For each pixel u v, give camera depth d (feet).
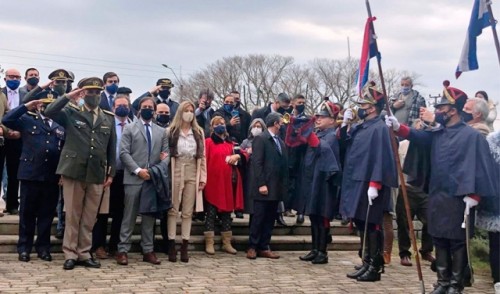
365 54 20.35
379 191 21.30
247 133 31.86
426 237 25.72
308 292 19.66
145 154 23.44
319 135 25.70
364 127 21.81
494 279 21.34
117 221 24.53
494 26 18.51
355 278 22.02
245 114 32.01
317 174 24.47
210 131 27.45
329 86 150.92
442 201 18.69
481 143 18.38
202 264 23.93
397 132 19.75
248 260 25.21
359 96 21.98
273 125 25.79
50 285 19.22
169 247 24.35
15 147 26.18
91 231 22.72
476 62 19.54
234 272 22.54
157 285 19.83
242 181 27.07
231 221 27.73
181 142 24.38
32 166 22.33
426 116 21.88
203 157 24.90
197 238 27.20
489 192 18.07
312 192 24.50
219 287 19.89
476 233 26.07
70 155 21.76
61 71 23.59
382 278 22.41
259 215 25.58
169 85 29.50
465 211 18.20
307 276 22.27
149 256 23.68
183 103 24.71
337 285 20.86
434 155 19.20
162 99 29.55
